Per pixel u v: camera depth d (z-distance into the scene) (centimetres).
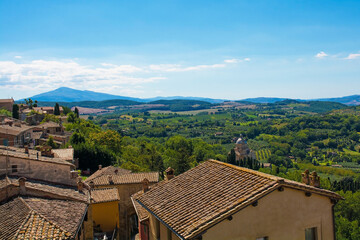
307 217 1650
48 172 3144
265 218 1544
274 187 1544
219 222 1453
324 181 9144
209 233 1436
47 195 2639
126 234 4725
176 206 1703
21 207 2253
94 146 8531
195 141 19775
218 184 1784
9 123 6938
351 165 19688
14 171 3011
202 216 1500
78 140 8700
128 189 4812
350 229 5997
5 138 5962
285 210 1592
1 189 2503
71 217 2291
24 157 3042
